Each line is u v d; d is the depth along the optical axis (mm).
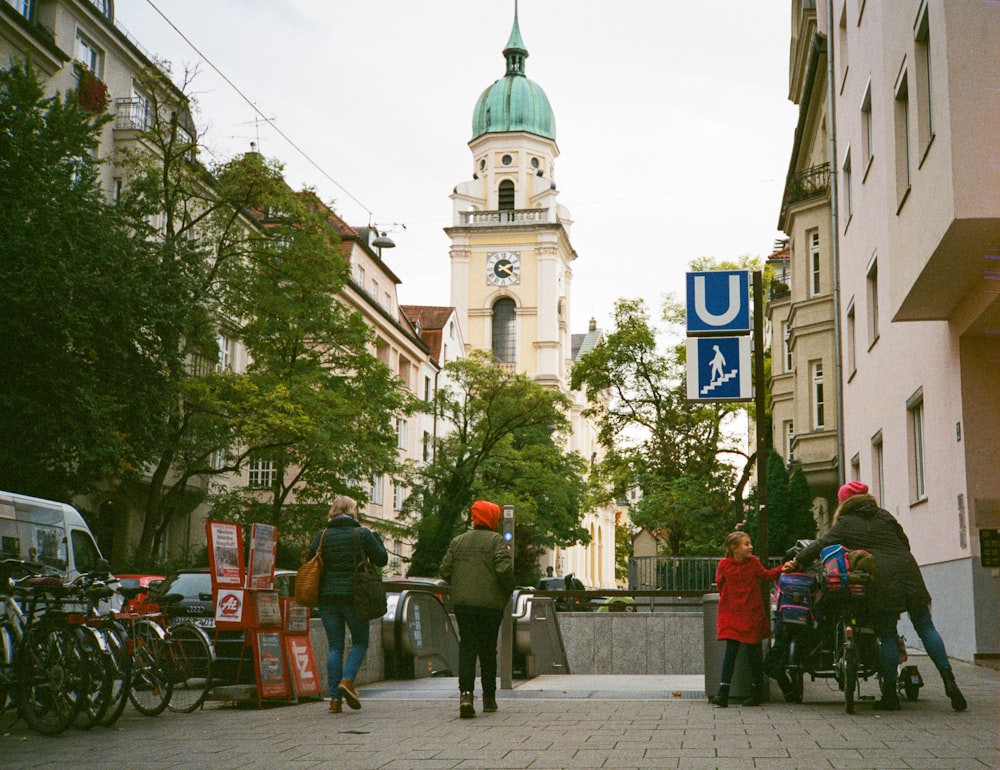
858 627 10016
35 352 23672
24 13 31844
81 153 24469
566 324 97625
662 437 47719
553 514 54438
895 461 19438
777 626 10703
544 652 18000
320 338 33000
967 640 14641
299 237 31406
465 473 49562
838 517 10375
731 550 10594
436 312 73750
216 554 11258
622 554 100062
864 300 22422
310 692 11969
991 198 11352
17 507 13531
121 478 28156
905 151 14586
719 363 12602
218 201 30438
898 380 18984
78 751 8234
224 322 31500
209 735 9031
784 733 8461
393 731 9008
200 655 11109
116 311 24562
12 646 9914
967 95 11469
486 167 95438
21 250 22547
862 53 22000
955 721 9070
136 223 26781
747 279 12672
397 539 44875
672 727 8914
